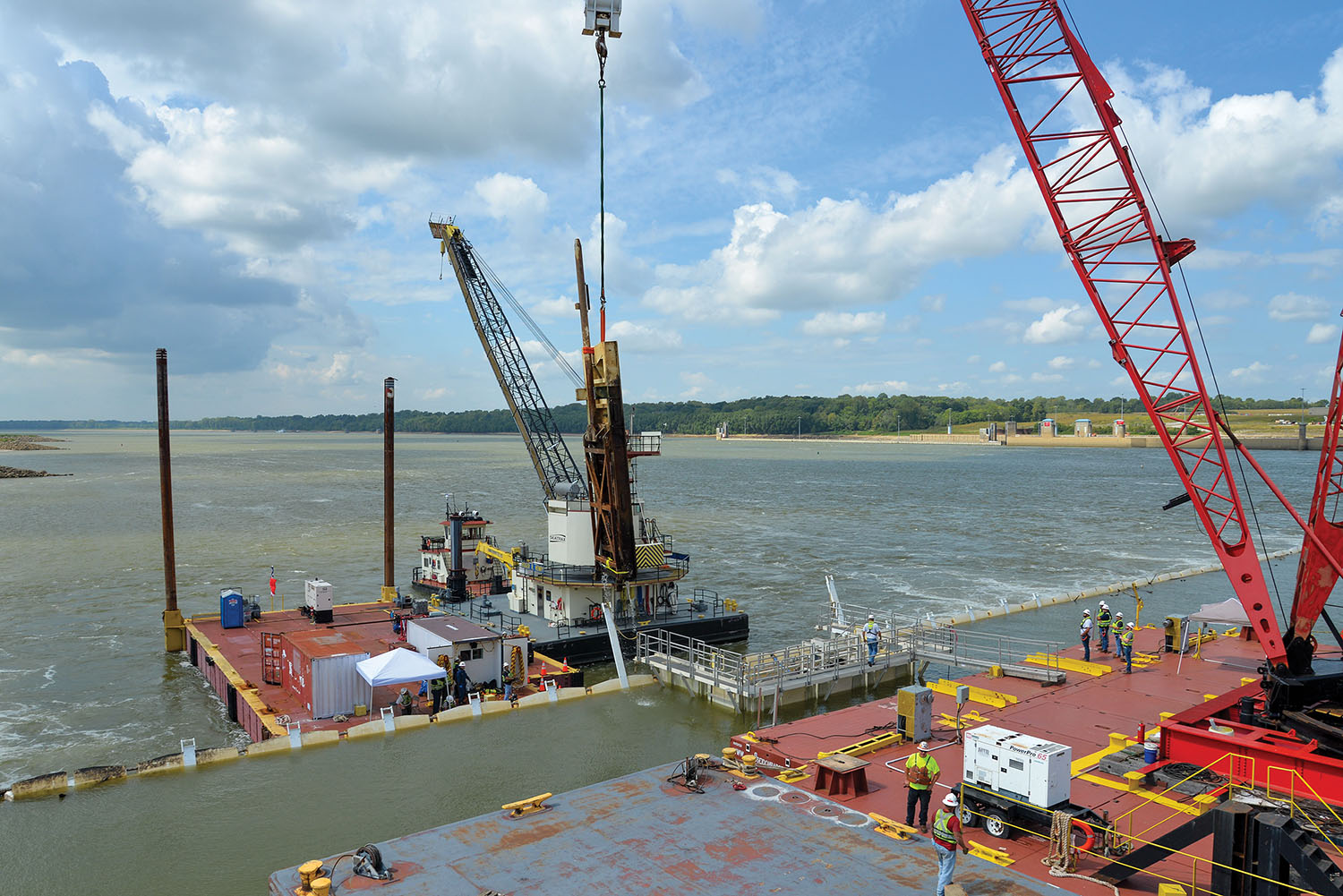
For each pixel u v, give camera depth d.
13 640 54.78
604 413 51.91
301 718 35.69
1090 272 32.53
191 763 31.62
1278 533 106.19
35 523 117.12
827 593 70.00
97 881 24.16
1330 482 25.77
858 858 19.56
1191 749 26.00
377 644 46.47
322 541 99.00
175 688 45.06
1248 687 32.47
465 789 30.12
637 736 35.78
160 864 25.06
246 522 117.94
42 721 40.06
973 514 130.62
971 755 22.03
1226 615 39.00
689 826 21.20
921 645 43.62
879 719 30.34
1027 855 19.97
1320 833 20.31
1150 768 25.00
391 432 59.38
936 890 18.06
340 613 55.44
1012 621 59.31
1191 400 30.84
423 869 19.03
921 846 20.16
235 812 28.34
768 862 19.30
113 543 97.12
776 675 39.66
